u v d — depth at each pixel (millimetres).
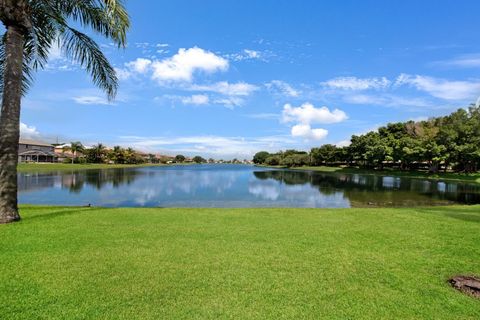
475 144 46812
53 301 3740
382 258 5598
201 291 4109
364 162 71938
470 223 8930
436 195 25375
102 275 4527
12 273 4500
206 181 38219
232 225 8133
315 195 24594
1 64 9609
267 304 3814
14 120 8086
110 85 10961
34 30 9672
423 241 6793
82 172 51219
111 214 9398
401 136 67125
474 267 5234
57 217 8633
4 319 3330
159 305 3723
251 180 41031
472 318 3629
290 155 113062
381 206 18828
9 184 7922
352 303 3904
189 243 6266
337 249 6082
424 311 3760
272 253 5730
